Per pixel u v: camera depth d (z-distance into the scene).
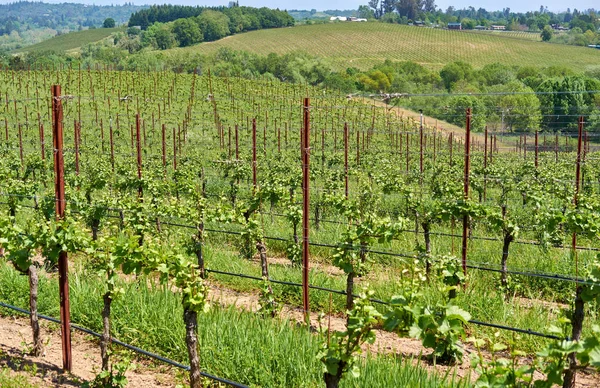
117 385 7.70
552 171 27.56
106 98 60.22
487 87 88.69
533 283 12.22
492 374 4.89
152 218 15.34
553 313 10.13
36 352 8.73
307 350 7.75
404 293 5.60
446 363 8.59
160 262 7.34
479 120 40.06
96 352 9.02
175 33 161.38
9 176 20.94
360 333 5.63
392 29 155.38
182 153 37.75
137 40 170.50
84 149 34.19
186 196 19.47
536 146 22.48
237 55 125.75
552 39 170.38
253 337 8.16
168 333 8.70
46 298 10.23
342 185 21.59
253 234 11.02
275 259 14.67
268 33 159.38
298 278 11.35
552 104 42.28
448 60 129.00
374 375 7.12
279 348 7.87
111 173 23.34
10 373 8.09
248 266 12.55
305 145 9.84
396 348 9.06
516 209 19.11
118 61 135.25
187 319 7.02
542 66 102.69
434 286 9.88
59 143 8.12
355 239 9.75
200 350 8.10
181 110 57.97
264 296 10.09
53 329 9.81
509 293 11.57
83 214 14.70
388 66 116.06
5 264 11.62
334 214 19.19
